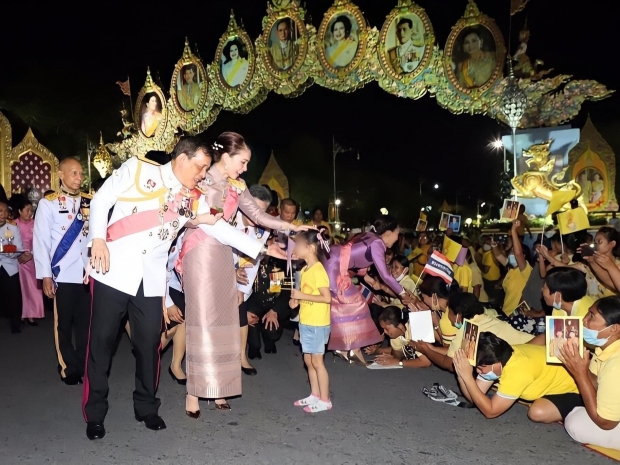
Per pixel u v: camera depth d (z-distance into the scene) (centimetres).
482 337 466
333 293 664
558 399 470
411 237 1509
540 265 767
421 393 568
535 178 1066
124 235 438
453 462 400
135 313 457
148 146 1465
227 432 458
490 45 945
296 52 1122
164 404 532
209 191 488
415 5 992
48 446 428
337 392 572
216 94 1277
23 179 1745
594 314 408
